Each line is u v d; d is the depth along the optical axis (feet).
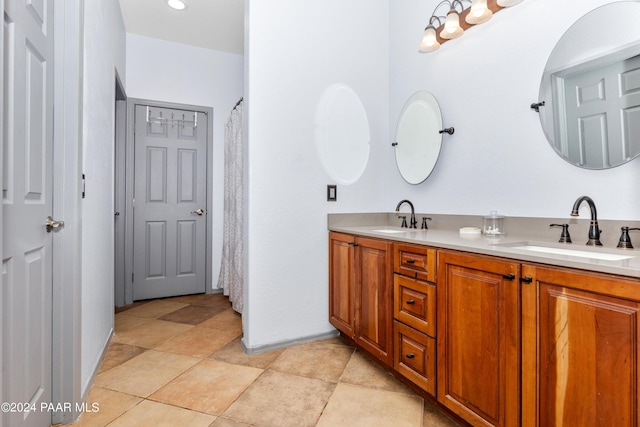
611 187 4.66
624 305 2.98
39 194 4.47
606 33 4.72
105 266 7.48
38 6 4.36
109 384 5.96
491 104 6.28
